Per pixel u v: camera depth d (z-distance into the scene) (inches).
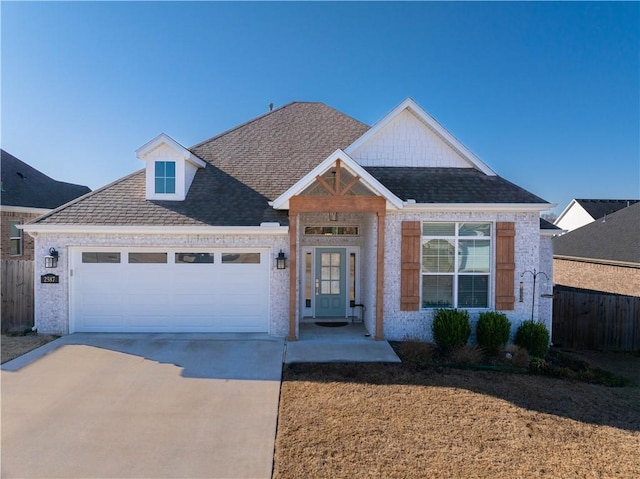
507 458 217.6
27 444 222.1
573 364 398.6
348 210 419.2
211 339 420.5
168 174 475.2
